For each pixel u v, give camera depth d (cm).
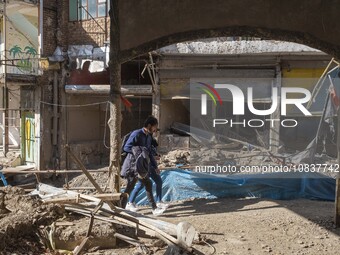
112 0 705
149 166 763
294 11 661
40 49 1611
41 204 638
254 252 562
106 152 1817
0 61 1559
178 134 1588
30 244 560
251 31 674
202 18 684
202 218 722
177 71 1534
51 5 1656
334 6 651
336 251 570
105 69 1577
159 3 693
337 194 664
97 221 611
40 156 1662
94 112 1831
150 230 585
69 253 540
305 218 712
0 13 1653
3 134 1827
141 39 702
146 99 1783
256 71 1502
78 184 1491
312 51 1430
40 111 1661
